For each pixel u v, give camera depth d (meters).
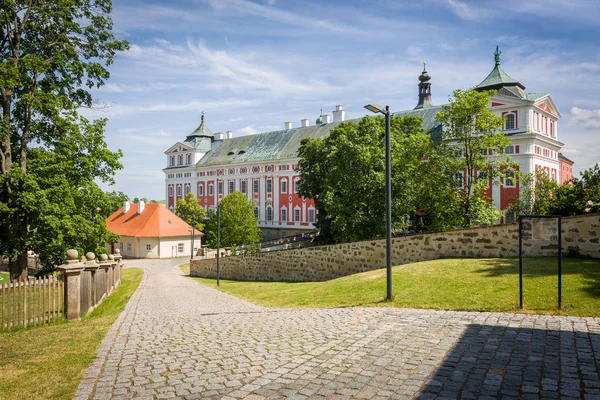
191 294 22.80
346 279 18.19
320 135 79.12
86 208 29.36
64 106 26.86
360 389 5.88
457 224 31.84
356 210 34.25
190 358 7.72
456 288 12.37
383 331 8.84
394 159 32.25
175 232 73.94
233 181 88.81
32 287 12.86
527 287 11.41
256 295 19.55
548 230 9.89
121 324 11.43
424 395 5.62
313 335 8.94
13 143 27.61
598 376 6.04
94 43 28.58
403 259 20.50
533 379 6.00
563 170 79.94
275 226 80.81
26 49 26.94
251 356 7.65
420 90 82.44
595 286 10.86
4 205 23.55
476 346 7.50
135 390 6.20
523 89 55.28
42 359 7.95
